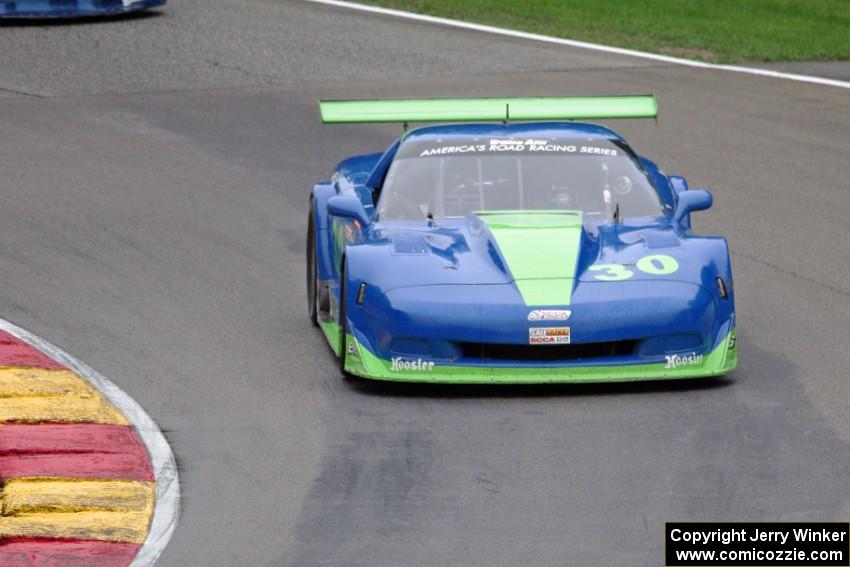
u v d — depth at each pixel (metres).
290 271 39.34
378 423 26.89
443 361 28.23
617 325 27.84
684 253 29.41
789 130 57.09
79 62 67.38
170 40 72.44
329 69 67.19
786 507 22.27
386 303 28.47
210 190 48.59
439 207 31.78
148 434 26.56
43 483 24.03
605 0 90.06
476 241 30.02
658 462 24.36
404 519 22.30
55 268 39.25
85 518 22.62
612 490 23.19
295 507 22.95
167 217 45.12
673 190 34.41
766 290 36.62
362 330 28.98
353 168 37.56
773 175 49.97
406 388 29.06
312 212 35.59
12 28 74.38
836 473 23.61
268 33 74.94
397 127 58.28
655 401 27.66
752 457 24.45
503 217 30.83
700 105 61.56
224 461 25.16
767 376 29.19
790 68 70.69
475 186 31.98
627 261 29.16
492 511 22.48
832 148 54.09
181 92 62.62
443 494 23.27
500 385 29.00
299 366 30.81
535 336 27.77
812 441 25.17
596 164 32.56
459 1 87.50
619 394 28.19
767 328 33.03
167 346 32.38
